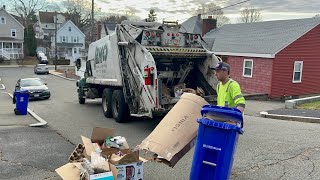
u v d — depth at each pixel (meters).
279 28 23.27
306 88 21.22
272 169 5.68
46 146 7.43
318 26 21.06
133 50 9.35
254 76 21.11
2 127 9.52
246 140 7.73
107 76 11.26
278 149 6.92
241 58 22.11
